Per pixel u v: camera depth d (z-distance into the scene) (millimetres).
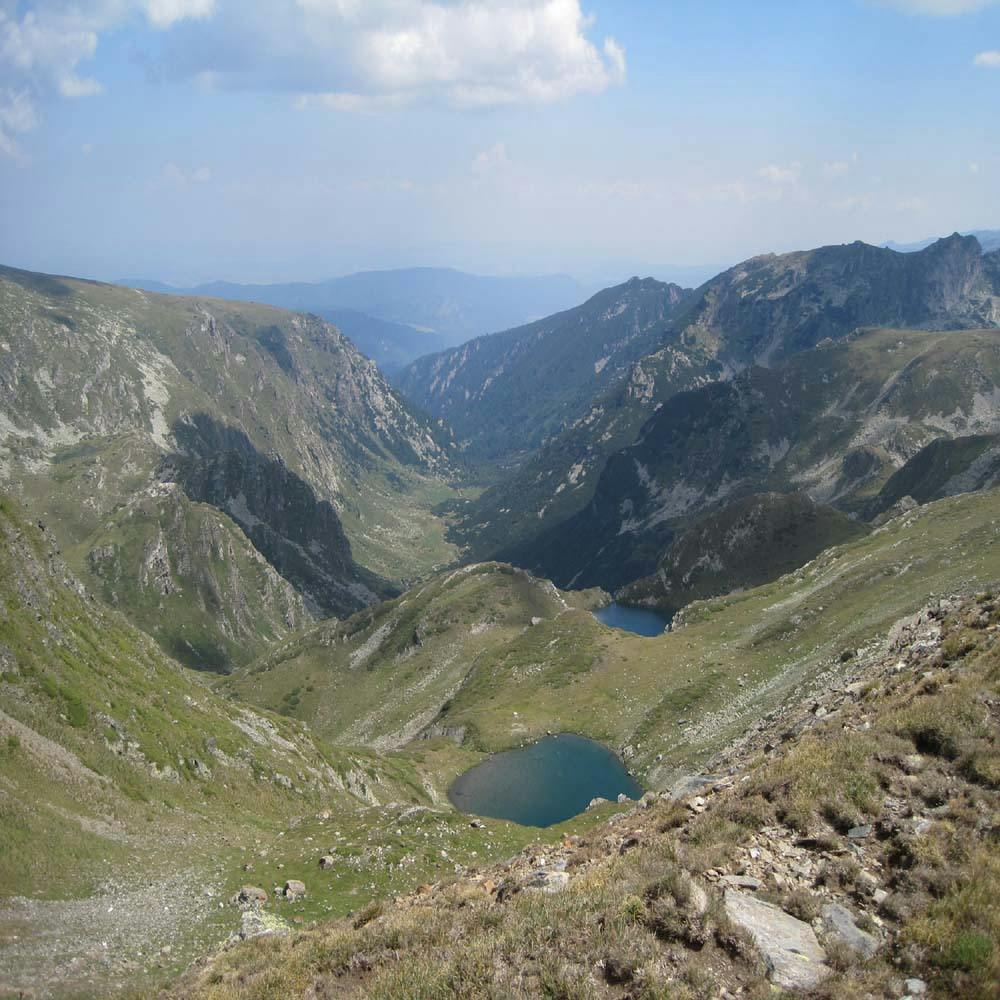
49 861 34938
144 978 26453
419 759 121875
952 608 42531
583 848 24188
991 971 13945
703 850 19250
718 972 14805
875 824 19641
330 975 18734
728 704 114188
